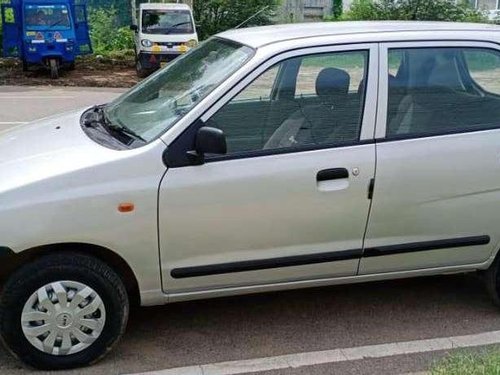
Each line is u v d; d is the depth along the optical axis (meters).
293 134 3.78
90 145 3.72
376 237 3.93
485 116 4.07
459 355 3.69
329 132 3.83
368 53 3.91
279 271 3.82
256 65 3.76
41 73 19.56
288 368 3.70
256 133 3.73
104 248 3.53
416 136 3.91
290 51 3.82
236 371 3.66
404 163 3.86
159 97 4.11
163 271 3.65
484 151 3.98
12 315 3.50
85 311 3.57
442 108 4.01
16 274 3.48
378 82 3.90
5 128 10.99
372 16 26.12
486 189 4.02
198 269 3.69
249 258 3.75
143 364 3.72
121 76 19.92
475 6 30.58
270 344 3.97
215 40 4.50
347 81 3.88
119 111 4.28
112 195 3.46
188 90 3.95
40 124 4.46
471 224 4.06
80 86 17.72
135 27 20.64
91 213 3.43
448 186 3.95
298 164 3.72
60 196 3.40
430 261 4.09
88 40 20.53
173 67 4.52
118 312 3.63
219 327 4.18
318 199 3.76
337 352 3.88
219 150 3.53
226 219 3.65
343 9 30.52
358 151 3.81
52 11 18.66
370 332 4.14
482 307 4.52
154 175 3.52
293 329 4.16
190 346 3.94
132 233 3.52
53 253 3.50
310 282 3.94
